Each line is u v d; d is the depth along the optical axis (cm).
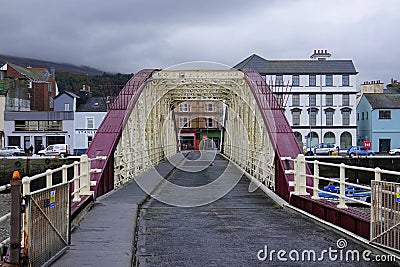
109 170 1775
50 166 4591
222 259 827
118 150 2027
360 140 6906
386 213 801
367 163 4638
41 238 698
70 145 6388
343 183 1058
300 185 1448
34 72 8138
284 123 1823
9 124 6316
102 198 1553
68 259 776
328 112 6712
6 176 4594
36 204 672
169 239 1008
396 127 6569
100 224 1110
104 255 805
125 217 1212
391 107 6562
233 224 1193
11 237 638
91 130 6431
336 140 6700
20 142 6338
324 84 6725
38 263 684
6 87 6588
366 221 916
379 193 826
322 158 4628
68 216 854
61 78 11388
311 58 7356
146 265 792
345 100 6725
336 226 1076
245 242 968
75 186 1283
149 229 1130
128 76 5888
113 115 1916
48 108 7569
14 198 639
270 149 1917
